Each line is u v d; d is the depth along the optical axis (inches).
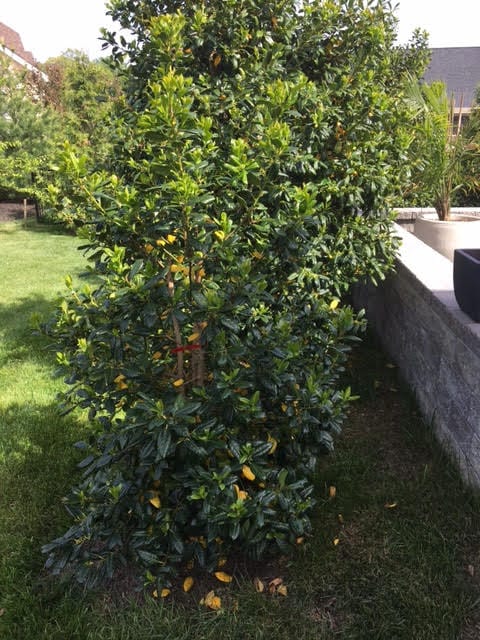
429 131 206.2
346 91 155.3
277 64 141.5
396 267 169.2
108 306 87.8
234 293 86.7
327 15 155.6
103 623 86.7
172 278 89.5
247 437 98.5
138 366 88.9
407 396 155.2
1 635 84.7
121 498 89.7
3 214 603.8
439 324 129.4
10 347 203.6
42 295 274.4
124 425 86.0
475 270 105.9
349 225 157.5
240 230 98.0
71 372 97.7
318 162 145.1
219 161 97.6
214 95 137.2
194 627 85.9
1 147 470.3
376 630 83.5
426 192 234.1
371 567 95.7
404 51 269.1
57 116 520.7
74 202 88.7
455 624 83.9
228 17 145.1
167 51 106.9
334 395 101.2
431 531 102.7
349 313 104.6
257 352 92.5
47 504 115.1
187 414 84.9
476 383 107.4
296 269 109.8
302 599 90.6
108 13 151.6
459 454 117.4
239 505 84.0
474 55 896.9
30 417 150.7
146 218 85.5
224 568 97.4
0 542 104.3
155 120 82.8
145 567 89.7
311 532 104.1
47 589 93.5
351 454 129.8
